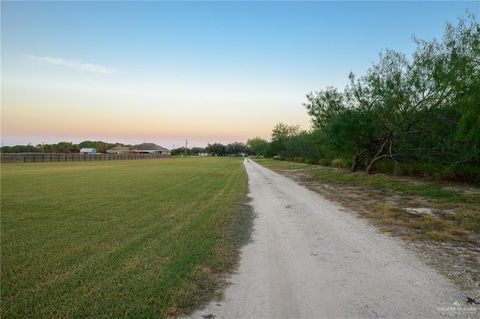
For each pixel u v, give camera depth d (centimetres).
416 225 809
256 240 680
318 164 4666
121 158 7562
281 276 479
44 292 421
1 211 975
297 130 7931
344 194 1445
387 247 629
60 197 1257
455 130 1498
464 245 641
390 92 1847
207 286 441
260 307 383
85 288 432
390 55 1917
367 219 899
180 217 902
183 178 2195
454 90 1305
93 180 1977
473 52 1127
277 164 5062
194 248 612
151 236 699
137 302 394
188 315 365
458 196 1230
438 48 1581
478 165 1619
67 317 359
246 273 491
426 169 1992
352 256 574
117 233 723
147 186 1675
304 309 378
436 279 468
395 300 401
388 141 2162
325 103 2406
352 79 2139
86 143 13575
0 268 507
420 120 1783
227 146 16300
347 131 2162
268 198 1318
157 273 485
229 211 1001
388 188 1611
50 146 10012
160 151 14300
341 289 433
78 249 603
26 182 1814
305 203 1191
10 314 366
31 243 643
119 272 489
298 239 689
